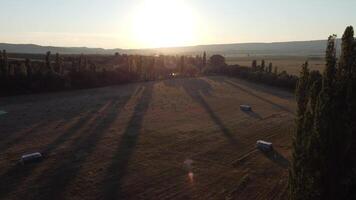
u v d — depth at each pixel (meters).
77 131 44.12
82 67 87.75
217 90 84.94
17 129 44.50
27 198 25.81
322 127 17.31
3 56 73.12
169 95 75.38
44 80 75.81
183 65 121.06
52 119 50.28
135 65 101.75
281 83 90.69
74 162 33.22
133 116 53.59
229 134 44.56
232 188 28.25
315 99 18.31
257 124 50.38
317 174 17.62
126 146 38.53
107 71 90.88
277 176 30.81
